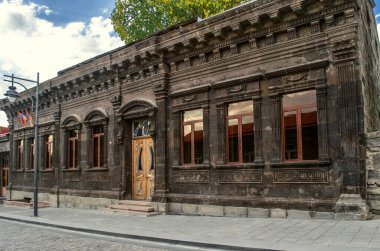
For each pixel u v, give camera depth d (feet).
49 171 75.46
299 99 40.65
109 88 62.18
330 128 37.32
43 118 79.10
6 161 101.81
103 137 63.57
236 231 34.14
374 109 49.34
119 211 54.29
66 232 41.73
